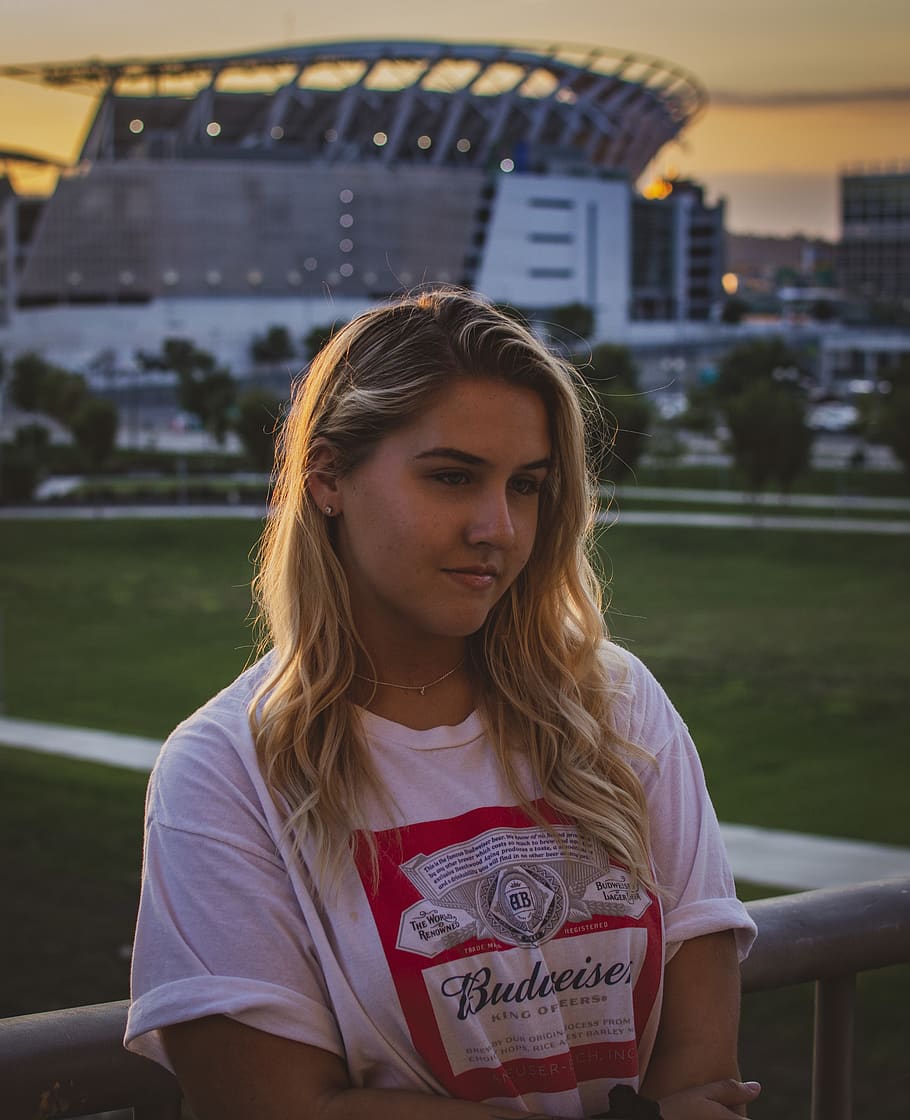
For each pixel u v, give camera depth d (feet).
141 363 370.12
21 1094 3.31
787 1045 24.71
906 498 181.27
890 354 516.32
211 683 84.53
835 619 106.63
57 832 46.68
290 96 510.99
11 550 146.41
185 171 443.73
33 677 86.33
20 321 464.24
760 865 46.55
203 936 3.25
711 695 78.59
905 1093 22.49
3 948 34.68
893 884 4.39
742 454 167.22
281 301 448.65
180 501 179.52
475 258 472.03
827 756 64.13
